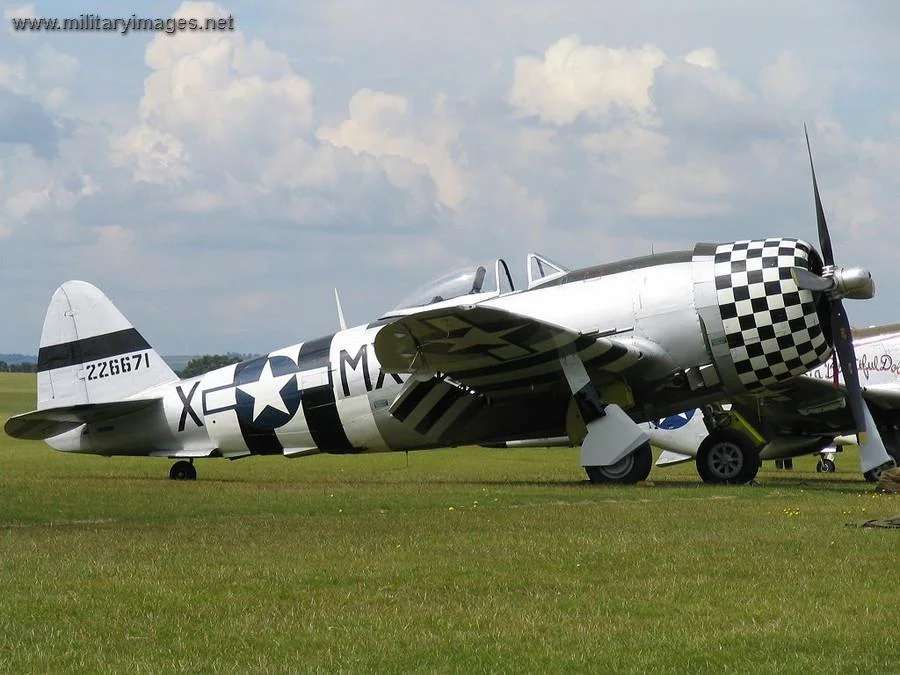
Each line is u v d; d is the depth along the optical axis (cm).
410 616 1606
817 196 4184
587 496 3509
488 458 7519
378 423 4656
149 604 1684
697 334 4069
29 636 1491
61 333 5266
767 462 7906
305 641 1467
